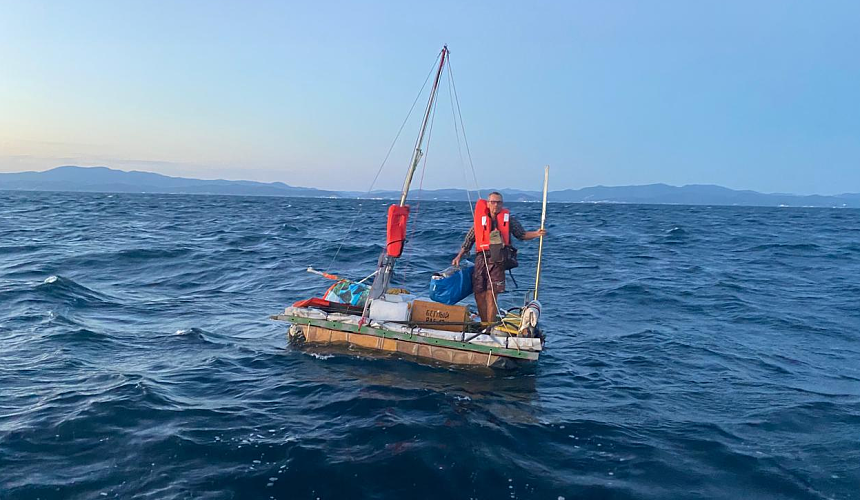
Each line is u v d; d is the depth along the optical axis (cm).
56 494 405
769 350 852
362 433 518
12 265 1513
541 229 764
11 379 638
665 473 465
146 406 564
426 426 537
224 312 1054
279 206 6938
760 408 613
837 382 707
